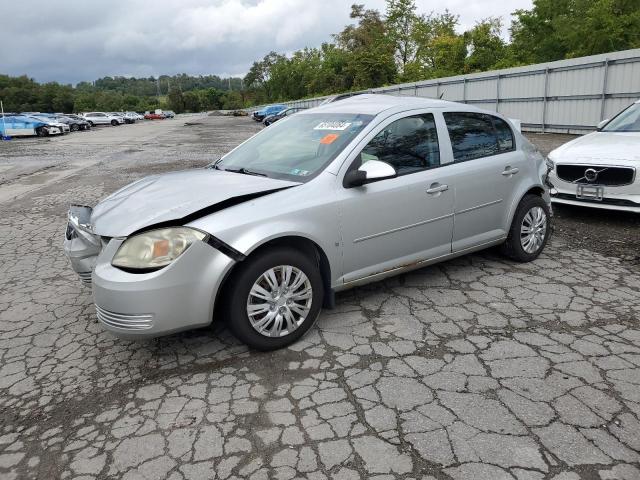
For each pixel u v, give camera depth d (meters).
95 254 3.77
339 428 2.75
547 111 18.97
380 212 3.94
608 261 5.19
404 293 4.48
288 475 2.43
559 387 3.04
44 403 3.11
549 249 5.61
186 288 3.20
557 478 2.35
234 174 4.06
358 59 54.88
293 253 3.52
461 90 24.08
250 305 3.41
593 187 6.44
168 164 14.86
